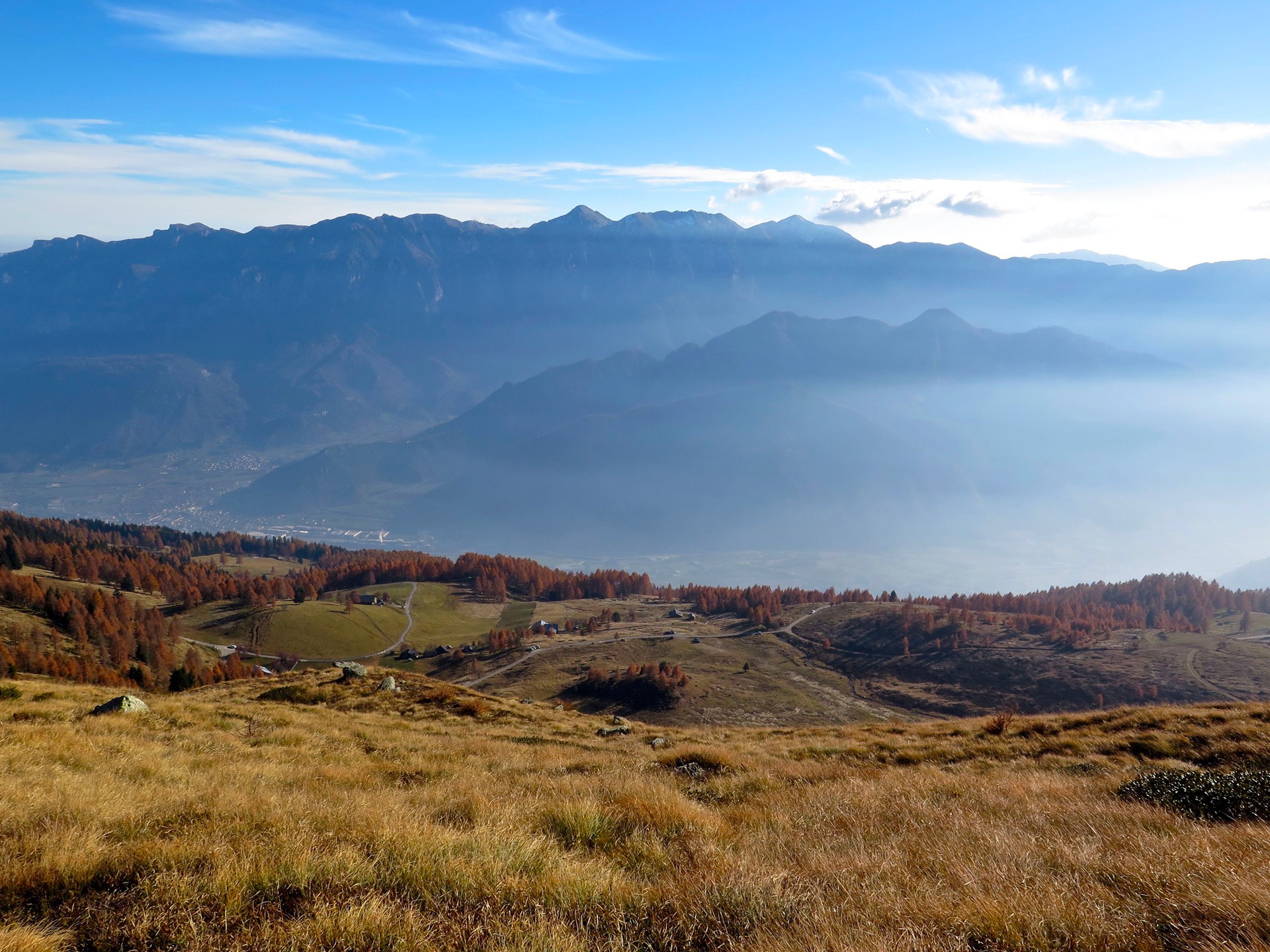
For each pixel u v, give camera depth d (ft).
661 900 22.70
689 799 43.45
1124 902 22.17
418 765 58.80
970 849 29.63
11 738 48.08
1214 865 24.73
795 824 36.19
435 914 20.98
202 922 19.81
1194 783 43.14
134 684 354.95
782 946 18.80
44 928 19.65
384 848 25.90
